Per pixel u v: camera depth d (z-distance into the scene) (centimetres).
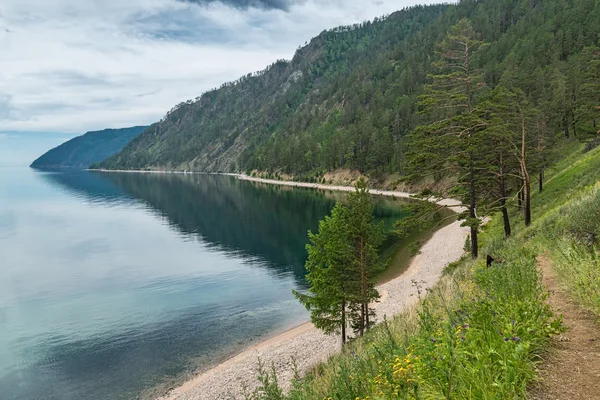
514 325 509
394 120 15238
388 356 602
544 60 11206
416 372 451
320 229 2367
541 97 8012
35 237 8031
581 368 457
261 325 3203
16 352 2872
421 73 18712
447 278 1781
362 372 618
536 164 3928
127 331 3212
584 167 4084
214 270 5097
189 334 3095
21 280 4941
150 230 8494
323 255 2359
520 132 3741
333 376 743
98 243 7300
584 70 7794
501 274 838
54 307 3909
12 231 8812
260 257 5688
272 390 759
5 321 3519
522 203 4203
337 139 16575
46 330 3281
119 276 5022
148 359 2694
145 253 6306
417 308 1028
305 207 10356
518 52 12612
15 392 2331
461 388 404
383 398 467
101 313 3681
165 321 3403
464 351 440
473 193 2861
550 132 6519
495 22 18650
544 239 1484
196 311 3619
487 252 2202
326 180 15788
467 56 3105
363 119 17438
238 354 2664
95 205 13488
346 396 580
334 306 2412
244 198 13375
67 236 8088
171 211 11325
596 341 529
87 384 2392
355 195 2348
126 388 2325
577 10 13250
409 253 5075
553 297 796
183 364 2589
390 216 8125
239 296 4009
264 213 9800
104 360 2706
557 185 4250
